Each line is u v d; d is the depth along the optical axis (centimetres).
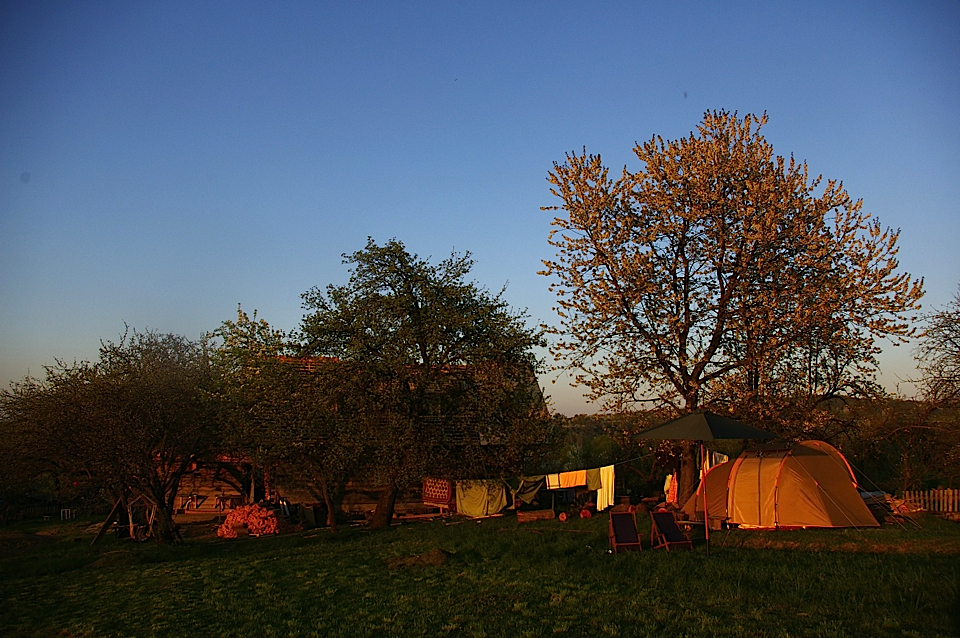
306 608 1130
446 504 2698
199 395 2419
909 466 2420
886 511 1903
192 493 3005
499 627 951
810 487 1705
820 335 2033
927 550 1343
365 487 2792
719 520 1758
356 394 2106
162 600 1262
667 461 2381
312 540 2053
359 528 2302
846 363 2114
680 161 2214
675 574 1185
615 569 1272
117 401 2047
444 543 1725
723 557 1313
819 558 1269
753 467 1783
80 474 2172
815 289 2031
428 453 2136
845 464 1758
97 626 1115
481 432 2273
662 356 2081
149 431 2128
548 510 2256
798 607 961
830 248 2100
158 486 2150
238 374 2334
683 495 2150
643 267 2108
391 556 1581
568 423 2547
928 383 2303
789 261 2097
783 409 2034
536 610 1025
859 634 827
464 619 1002
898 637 812
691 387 2070
